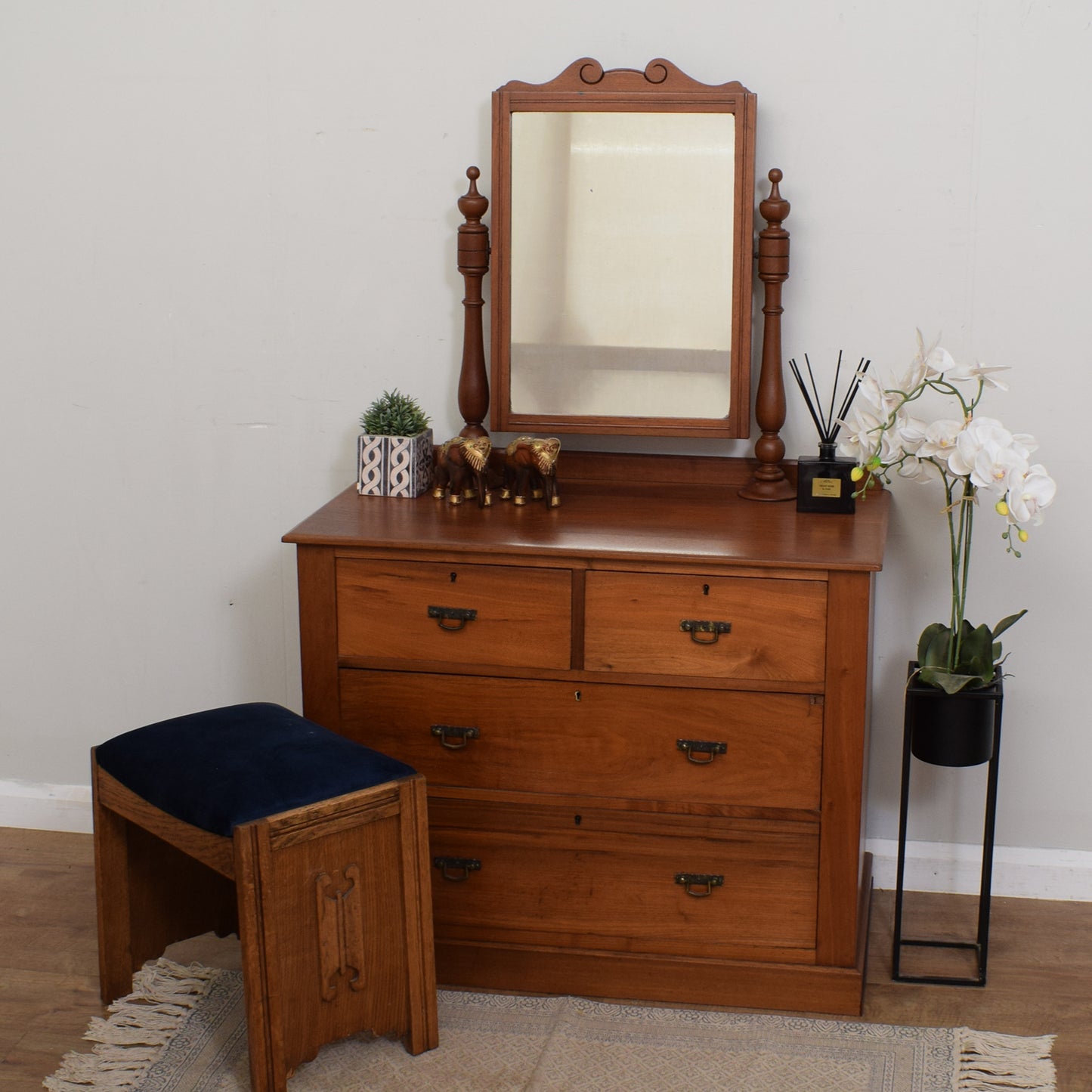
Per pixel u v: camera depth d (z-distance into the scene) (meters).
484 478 2.38
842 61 2.36
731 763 2.18
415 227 2.55
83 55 2.57
